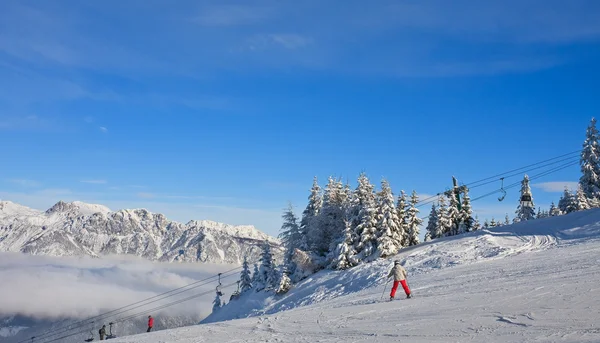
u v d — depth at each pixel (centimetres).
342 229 6209
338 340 1266
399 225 6262
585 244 3412
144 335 1788
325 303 2508
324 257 6269
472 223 7156
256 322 1794
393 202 5547
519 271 2425
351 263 5459
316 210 6712
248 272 7169
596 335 990
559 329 1077
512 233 4906
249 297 6419
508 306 1440
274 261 6438
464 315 1399
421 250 5066
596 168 6562
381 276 4325
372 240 5531
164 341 1531
